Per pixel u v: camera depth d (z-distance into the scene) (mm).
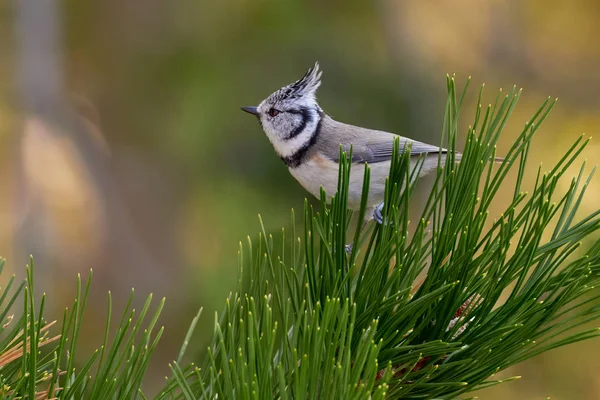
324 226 3857
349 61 11820
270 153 10680
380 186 7707
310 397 3008
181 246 11836
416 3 13172
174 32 12227
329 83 11688
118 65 12758
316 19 12070
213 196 10531
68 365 3295
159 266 11992
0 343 3547
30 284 3188
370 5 12555
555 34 13883
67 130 13211
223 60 11773
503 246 3703
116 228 12375
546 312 3592
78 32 13359
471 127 3826
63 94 13484
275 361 3754
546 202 3596
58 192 12812
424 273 4785
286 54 11750
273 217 10031
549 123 13250
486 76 13844
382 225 3857
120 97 12594
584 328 9594
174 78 12047
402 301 3598
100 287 12141
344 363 2957
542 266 3809
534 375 10062
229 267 9594
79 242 12570
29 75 13492
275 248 9344
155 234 12102
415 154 7742
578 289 3574
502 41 13859
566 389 9867
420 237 3727
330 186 7914
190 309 9875
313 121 8109
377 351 2914
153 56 12305
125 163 12477
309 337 2965
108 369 3359
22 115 13414
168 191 12000
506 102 3830
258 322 3820
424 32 13250
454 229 3777
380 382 2967
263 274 3916
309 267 3793
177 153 11703
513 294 3752
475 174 3775
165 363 10211
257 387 2947
